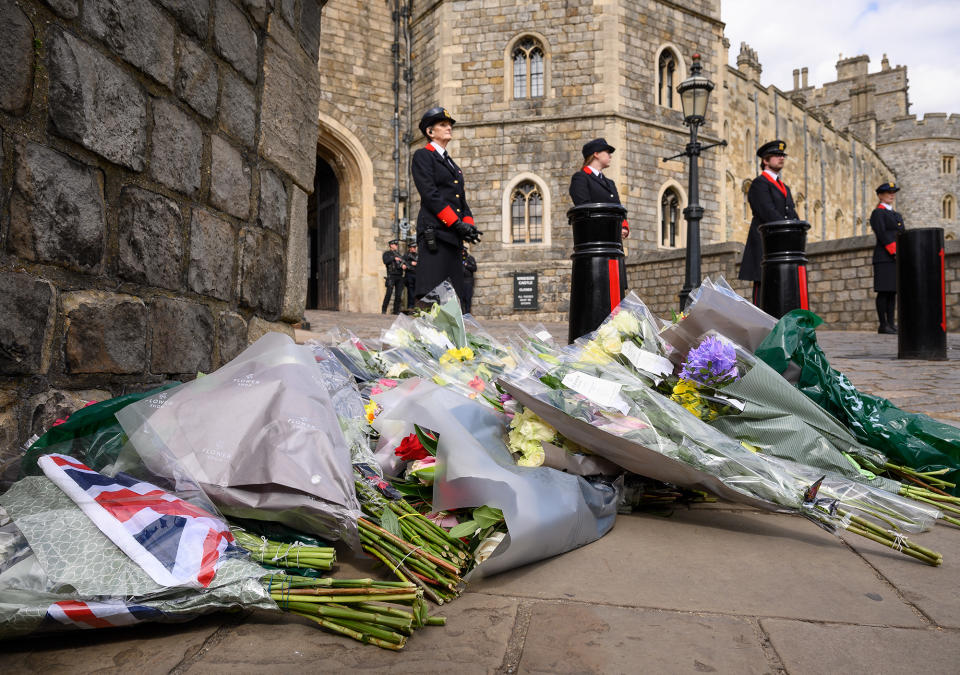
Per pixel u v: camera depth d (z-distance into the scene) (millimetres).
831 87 47375
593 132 18547
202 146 2594
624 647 1305
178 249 2443
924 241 6570
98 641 1334
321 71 19234
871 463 2367
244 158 2934
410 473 2043
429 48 19656
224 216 2779
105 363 2062
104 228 2057
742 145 23703
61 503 1453
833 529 1862
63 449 1679
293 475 1600
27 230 1772
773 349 2543
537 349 2533
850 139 35062
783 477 1957
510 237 19047
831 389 2527
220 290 2750
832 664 1241
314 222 24125
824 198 31516
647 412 2041
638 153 18938
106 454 1695
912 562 1775
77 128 1920
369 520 1648
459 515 1861
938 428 2418
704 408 2334
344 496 1637
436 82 19406
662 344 2545
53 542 1363
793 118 28469
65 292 1921
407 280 16797
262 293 3127
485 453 1805
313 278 24125
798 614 1447
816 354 2582
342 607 1346
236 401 1751
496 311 18812
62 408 1903
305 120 3557
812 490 1869
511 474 1757
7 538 1384
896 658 1262
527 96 19078
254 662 1255
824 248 13188
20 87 1726
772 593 1562
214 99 2670
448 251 4984
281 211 3318
